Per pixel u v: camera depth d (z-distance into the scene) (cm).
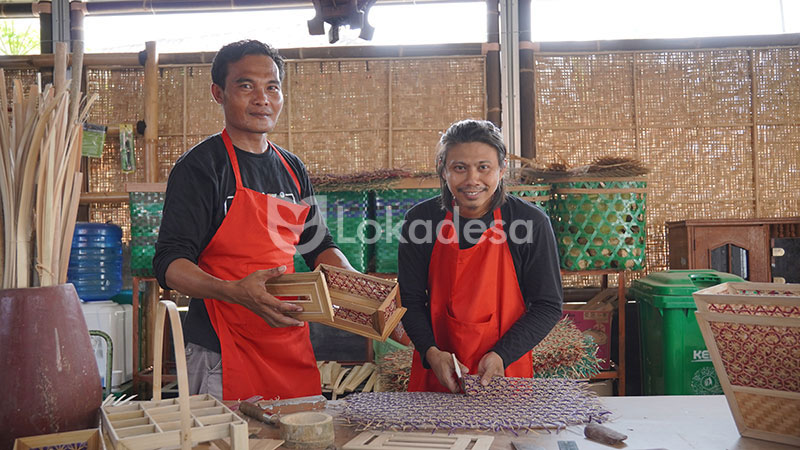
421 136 421
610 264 359
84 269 389
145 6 428
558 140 420
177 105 427
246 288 151
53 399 106
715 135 415
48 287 110
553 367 292
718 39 409
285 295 152
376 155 423
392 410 135
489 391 150
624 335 364
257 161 190
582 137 419
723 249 367
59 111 116
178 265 166
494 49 415
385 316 142
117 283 407
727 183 414
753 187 412
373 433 123
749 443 119
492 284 181
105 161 430
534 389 151
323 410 141
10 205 110
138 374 366
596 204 351
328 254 208
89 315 371
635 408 142
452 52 418
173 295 427
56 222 115
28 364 105
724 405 144
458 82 421
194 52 423
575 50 415
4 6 428
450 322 181
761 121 412
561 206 358
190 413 108
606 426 128
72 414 108
